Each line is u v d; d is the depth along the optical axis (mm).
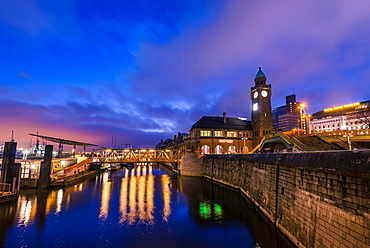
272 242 20641
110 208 32250
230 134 82938
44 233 23031
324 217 14891
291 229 19656
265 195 28375
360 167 11945
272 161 26609
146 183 56500
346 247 12617
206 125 81000
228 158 52250
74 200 36875
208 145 79562
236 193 42844
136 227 24750
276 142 50750
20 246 20156
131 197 39531
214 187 50062
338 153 14328
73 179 55875
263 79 83375
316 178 16234
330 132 51312
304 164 18094
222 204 34750
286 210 21234
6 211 30266
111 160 72250
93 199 37688
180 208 32438
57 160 57469
